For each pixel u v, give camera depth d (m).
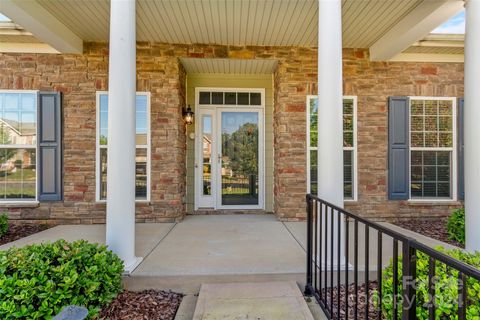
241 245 3.59
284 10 3.84
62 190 4.88
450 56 5.22
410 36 4.20
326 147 3.01
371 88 5.18
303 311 2.17
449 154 5.31
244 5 3.73
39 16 3.82
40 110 4.84
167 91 4.95
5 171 4.93
